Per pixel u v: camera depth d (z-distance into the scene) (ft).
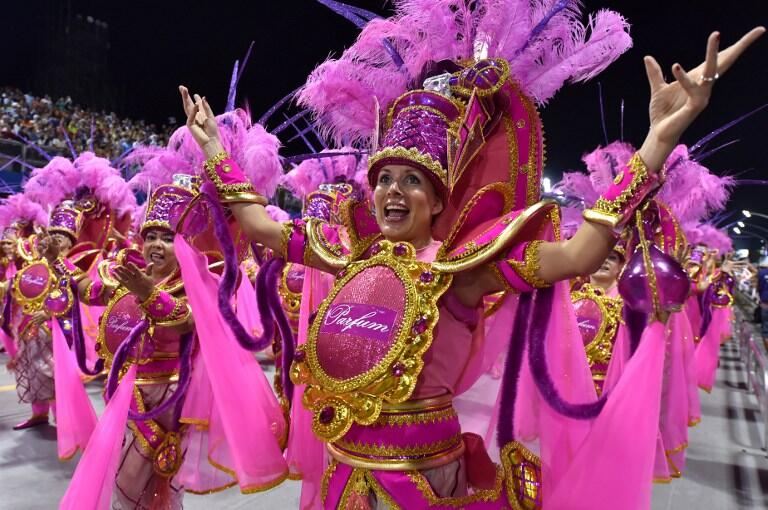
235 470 7.29
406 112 5.41
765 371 15.47
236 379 6.84
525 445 5.69
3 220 17.97
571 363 5.48
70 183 14.33
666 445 11.78
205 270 7.41
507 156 5.54
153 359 8.18
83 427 10.90
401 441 4.94
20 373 15.17
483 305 5.48
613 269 11.47
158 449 7.94
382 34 5.99
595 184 10.54
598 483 5.06
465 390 5.52
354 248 5.87
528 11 5.72
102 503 7.21
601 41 5.47
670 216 9.31
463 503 4.99
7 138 35.27
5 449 13.65
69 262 10.49
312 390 5.21
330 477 5.25
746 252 44.55
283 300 15.98
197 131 7.00
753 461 14.39
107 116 53.16
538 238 5.10
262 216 6.59
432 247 5.52
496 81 5.25
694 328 19.33
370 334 4.86
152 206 8.61
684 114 4.32
